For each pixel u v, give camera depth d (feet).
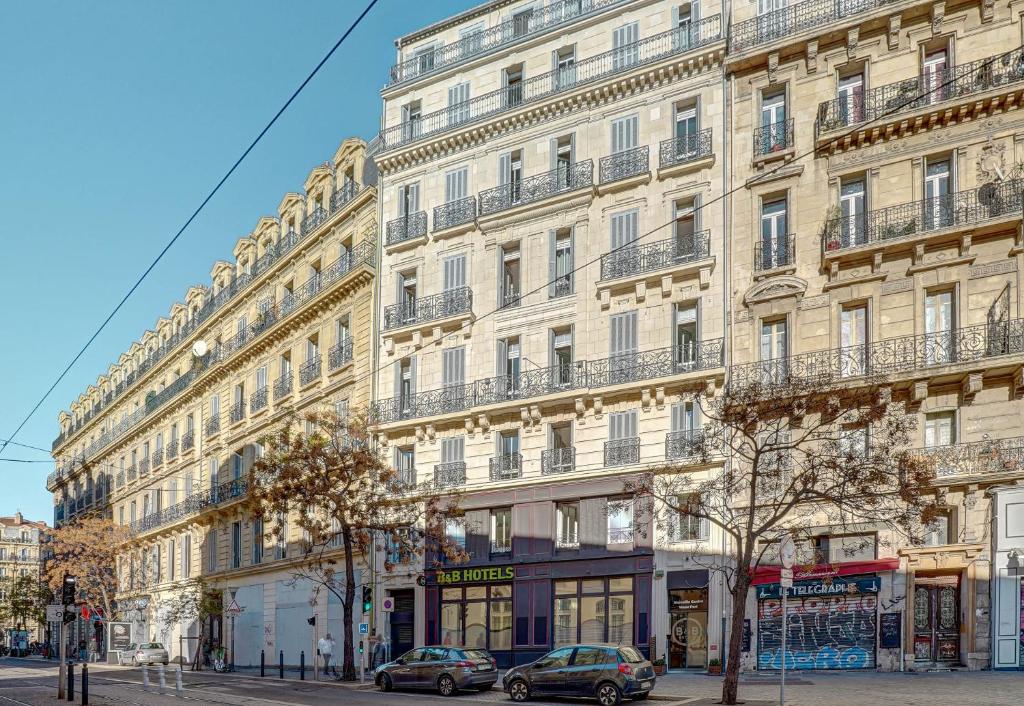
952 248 95.96
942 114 97.25
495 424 122.93
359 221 145.38
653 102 117.19
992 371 91.30
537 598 115.03
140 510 221.46
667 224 113.70
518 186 126.93
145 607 206.18
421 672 89.04
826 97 105.29
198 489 189.26
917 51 100.99
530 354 122.01
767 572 99.35
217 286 198.59
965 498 91.50
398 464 131.95
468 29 138.51
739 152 110.11
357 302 142.31
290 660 149.18
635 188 116.57
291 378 158.20
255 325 172.45
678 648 105.29
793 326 103.24
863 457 81.35
